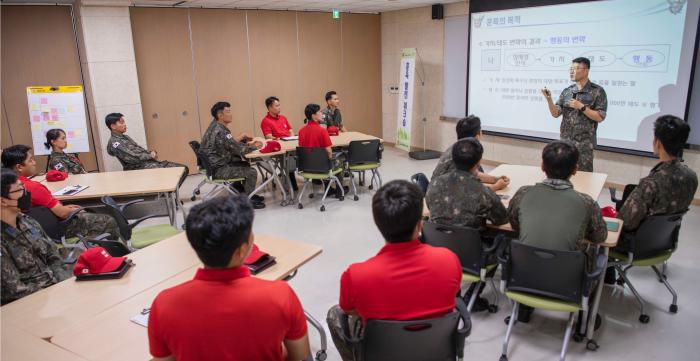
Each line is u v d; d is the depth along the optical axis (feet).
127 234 10.68
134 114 20.06
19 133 19.48
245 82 23.76
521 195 8.39
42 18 19.01
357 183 20.75
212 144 17.12
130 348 5.52
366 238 14.42
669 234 9.23
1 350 5.49
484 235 9.75
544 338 9.10
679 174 8.75
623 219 9.05
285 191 19.04
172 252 8.32
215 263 4.11
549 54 18.95
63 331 5.89
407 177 21.56
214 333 4.00
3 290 7.23
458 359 5.89
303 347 4.58
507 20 20.21
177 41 21.44
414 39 25.84
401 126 26.11
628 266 10.44
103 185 13.39
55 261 8.21
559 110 15.29
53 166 15.10
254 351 4.13
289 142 18.92
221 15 22.39
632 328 9.32
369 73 28.19
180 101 22.06
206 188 20.52
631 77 16.72
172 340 4.07
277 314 4.16
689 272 11.53
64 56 19.71
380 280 5.09
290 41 24.73
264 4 21.70
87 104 20.42
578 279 7.53
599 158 18.51
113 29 18.88
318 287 11.35
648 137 16.69
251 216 4.27
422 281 5.11
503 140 21.99
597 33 17.31
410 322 5.05
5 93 18.93
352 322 6.12
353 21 26.73
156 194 13.88
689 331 9.16
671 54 15.56
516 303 8.65
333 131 20.52
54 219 10.70
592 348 8.64
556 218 7.68
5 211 7.38
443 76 24.59
